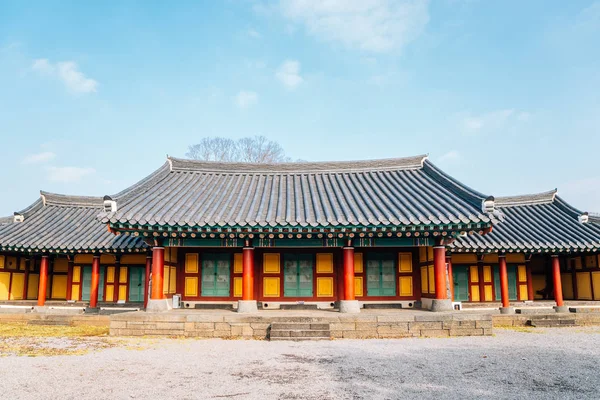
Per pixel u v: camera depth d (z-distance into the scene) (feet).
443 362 34.83
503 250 65.00
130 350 40.06
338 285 60.29
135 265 72.95
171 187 63.31
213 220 49.85
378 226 48.96
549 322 59.26
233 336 47.62
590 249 64.39
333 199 59.26
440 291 52.47
